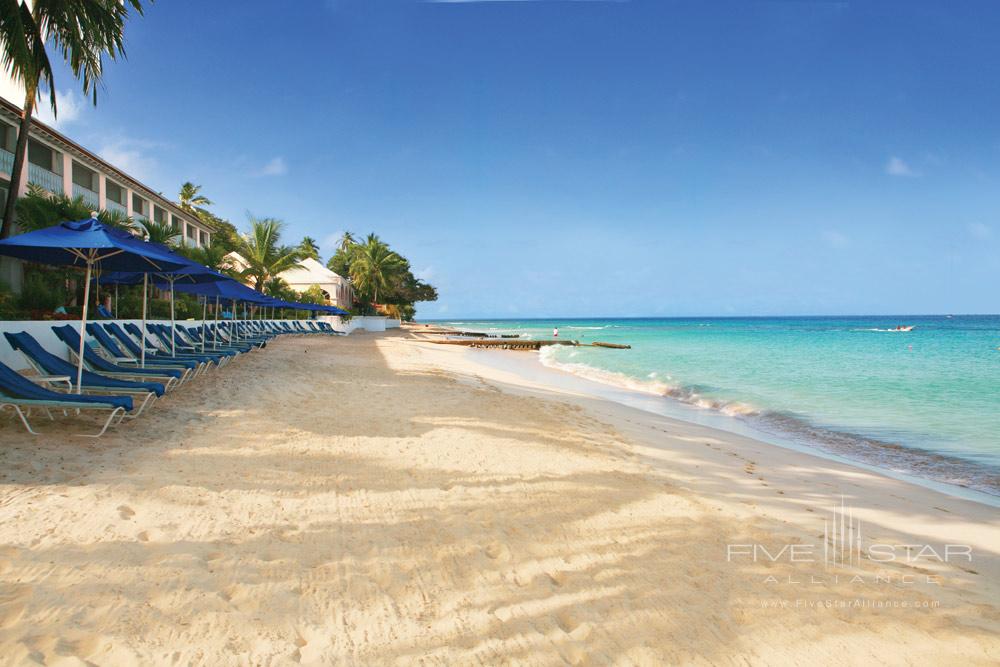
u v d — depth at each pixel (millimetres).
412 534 3861
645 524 4305
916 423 10164
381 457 5719
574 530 4105
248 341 18938
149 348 12375
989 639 2879
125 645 2377
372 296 66000
